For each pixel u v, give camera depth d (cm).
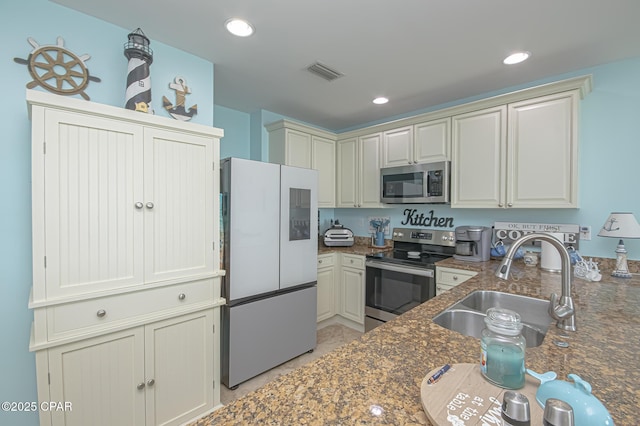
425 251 296
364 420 56
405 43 178
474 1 141
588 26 159
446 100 274
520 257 229
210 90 203
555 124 196
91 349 130
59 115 121
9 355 136
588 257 205
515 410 44
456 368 71
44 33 142
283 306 223
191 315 162
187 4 145
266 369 212
